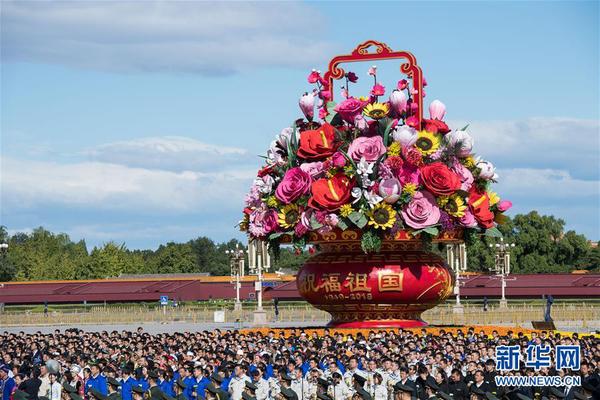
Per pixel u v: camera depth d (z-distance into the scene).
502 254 139.38
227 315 124.75
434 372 43.62
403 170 57.84
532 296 147.88
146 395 43.88
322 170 59.16
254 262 106.06
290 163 61.12
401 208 57.81
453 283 63.75
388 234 58.22
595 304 140.00
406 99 59.75
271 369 46.66
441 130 60.00
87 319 124.75
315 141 59.50
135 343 59.12
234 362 47.19
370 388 42.38
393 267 59.88
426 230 57.47
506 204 61.47
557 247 192.25
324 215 58.09
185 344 56.78
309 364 45.66
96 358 53.38
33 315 124.81
